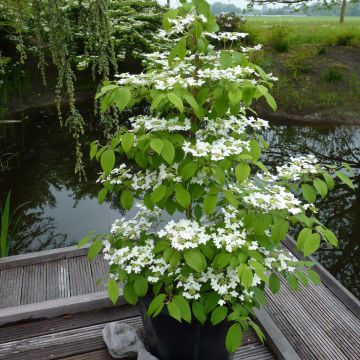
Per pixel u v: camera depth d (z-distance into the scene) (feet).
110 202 14.17
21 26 6.03
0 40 22.44
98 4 5.11
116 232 5.26
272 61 28.71
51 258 8.08
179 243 4.08
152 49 19.94
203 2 4.21
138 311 6.41
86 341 5.86
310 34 33.68
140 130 4.61
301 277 4.77
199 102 4.26
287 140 20.65
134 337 5.59
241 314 4.28
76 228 12.47
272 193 4.67
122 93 3.93
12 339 5.87
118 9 19.75
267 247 4.54
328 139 20.84
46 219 12.94
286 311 6.66
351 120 23.08
